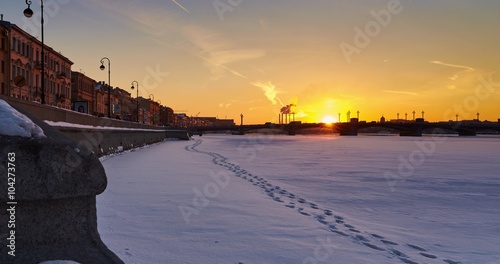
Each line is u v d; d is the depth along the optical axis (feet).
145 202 27.94
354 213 28.07
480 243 20.52
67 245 8.14
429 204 32.35
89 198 8.41
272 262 15.94
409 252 18.45
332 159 89.20
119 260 8.39
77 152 8.14
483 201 34.09
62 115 53.36
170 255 16.12
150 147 134.62
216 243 18.28
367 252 17.98
